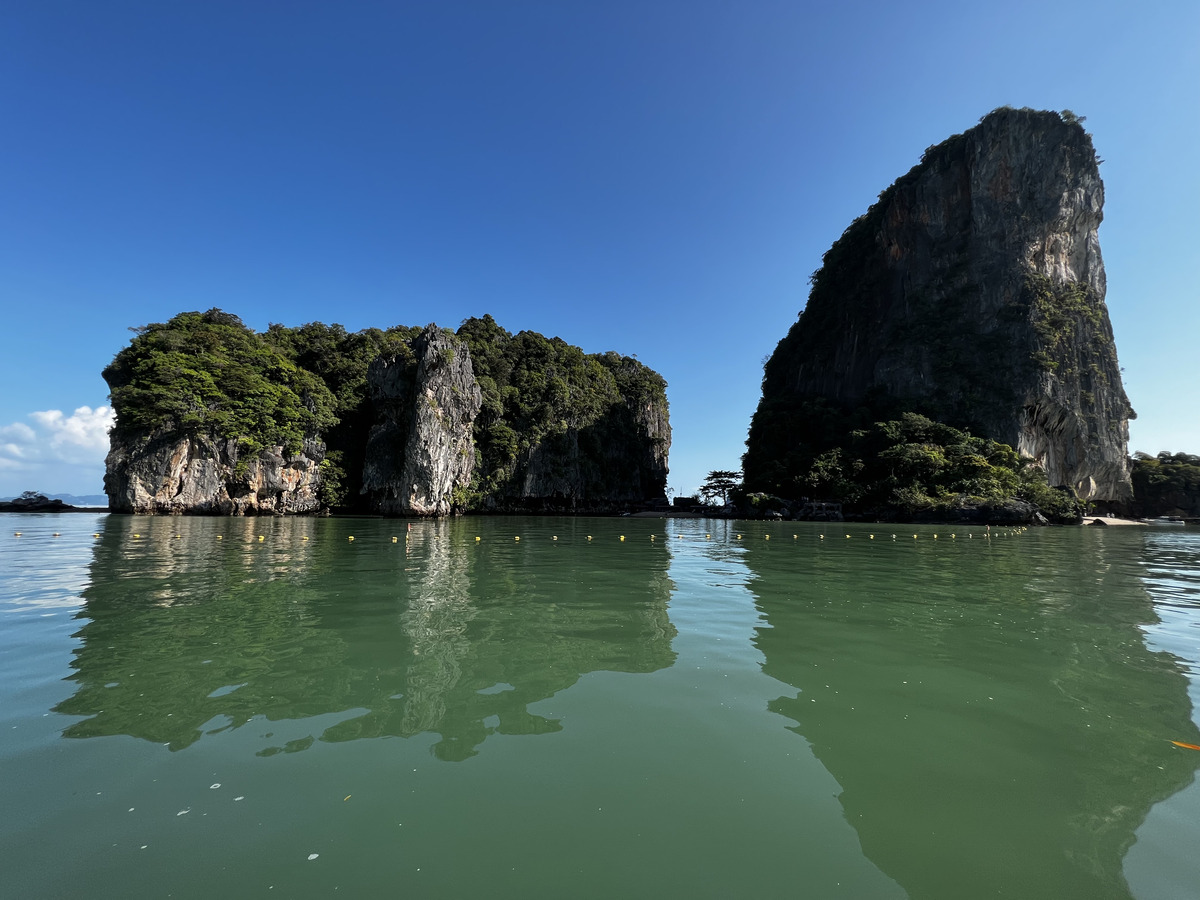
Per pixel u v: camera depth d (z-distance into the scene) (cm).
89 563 1628
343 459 6469
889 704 577
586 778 427
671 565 1730
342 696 586
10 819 364
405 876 318
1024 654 754
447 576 1440
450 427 5894
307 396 6241
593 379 10144
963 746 486
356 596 1141
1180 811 393
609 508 9319
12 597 1105
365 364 7144
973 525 4747
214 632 840
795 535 3234
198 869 321
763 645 791
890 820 379
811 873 325
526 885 311
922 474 5691
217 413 5231
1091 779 434
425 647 766
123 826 360
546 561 1812
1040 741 496
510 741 485
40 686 607
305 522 4278
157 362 5150
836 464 6253
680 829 366
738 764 451
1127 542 3061
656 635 841
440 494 5766
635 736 498
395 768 438
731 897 303
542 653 742
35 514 5188
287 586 1258
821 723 530
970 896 306
